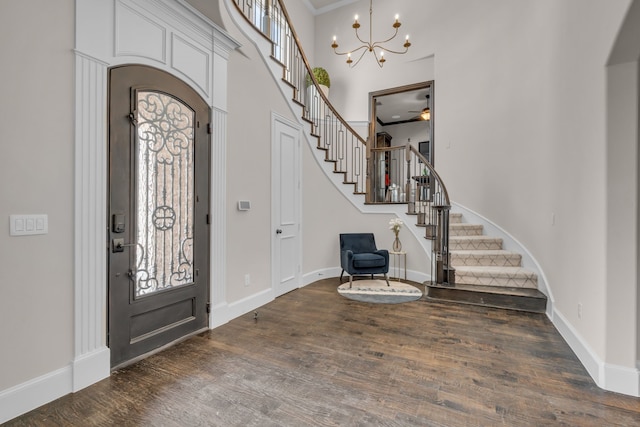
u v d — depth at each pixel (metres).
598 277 2.15
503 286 3.91
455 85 5.53
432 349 2.57
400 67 6.36
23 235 1.74
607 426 1.67
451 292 3.89
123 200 2.24
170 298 2.60
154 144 2.46
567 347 2.62
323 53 7.18
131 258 2.31
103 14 2.10
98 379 2.06
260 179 3.71
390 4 6.46
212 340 2.72
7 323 1.68
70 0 1.93
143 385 2.02
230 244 3.24
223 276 3.14
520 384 2.06
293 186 4.43
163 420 1.69
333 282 4.90
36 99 1.78
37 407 1.78
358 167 6.45
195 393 1.94
